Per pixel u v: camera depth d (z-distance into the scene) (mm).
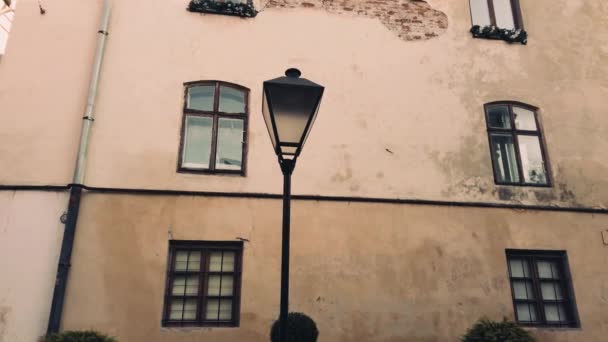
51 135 6977
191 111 7562
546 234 7809
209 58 7855
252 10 8172
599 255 7848
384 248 7219
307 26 8383
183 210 6883
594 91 9031
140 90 7445
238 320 6539
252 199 7105
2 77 7164
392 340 6789
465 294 7215
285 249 4172
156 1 8023
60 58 7422
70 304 6184
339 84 8125
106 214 6680
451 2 9102
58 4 7738
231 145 7520
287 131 4355
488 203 7801
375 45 8516
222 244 6902
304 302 6738
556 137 8539
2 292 6145
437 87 8438
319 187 7383
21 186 6637
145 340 6227
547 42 9211
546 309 7547
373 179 7605
